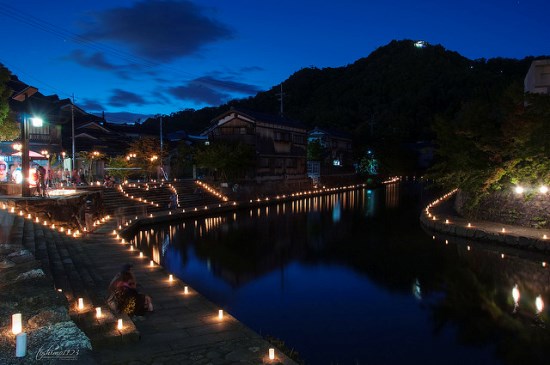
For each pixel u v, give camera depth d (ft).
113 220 90.68
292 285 56.70
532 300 49.29
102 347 26.25
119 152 153.48
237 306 48.47
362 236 94.32
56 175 108.27
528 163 82.33
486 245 78.43
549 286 54.39
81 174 118.62
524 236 71.77
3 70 67.41
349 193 222.28
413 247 81.00
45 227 60.13
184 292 40.09
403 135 355.15
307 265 67.97
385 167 310.86
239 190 154.81
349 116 396.78
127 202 107.24
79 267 44.27
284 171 193.67
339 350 36.73
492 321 43.24
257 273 62.95
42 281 29.01
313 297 51.60
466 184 93.40
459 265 65.82
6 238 42.80
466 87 395.55
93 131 160.45
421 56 489.26
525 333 40.14
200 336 28.89
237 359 25.20
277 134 187.83
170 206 114.73
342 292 53.78
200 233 94.53
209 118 381.60
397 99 411.13
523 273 60.49
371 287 55.93
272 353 25.29
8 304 24.91
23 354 18.47
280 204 162.09
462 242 82.94
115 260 53.36
